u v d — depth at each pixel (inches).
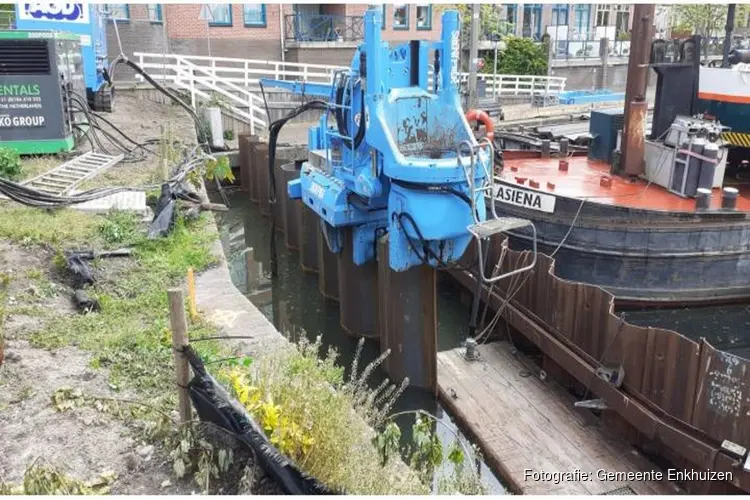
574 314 320.2
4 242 324.5
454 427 307.3
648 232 382.9
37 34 459.8
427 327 333.7
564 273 416.8
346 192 380.2
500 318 388.5
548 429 293.9
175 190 412.2
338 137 391.2
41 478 153.6
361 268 403.5
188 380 178.9
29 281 287.3
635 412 272.5
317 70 1060.5
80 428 190.1
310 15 1082.7
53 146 484.1
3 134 472.4
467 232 325.4
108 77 704.4
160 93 824.3
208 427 175.0
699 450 244.7
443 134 356.2
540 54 1349.7
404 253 334.6
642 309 398.6
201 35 990.4
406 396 343.6
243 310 286.8
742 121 445.4
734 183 474.3
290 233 580.7
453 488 191.3
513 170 498.3
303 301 489.1
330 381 211.5
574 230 404.8
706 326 395.9
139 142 580.1
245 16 1021.8
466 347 357.1
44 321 255.0
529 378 339.0
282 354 206.4
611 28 1587.1
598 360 304.0
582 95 1189.7
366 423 193.0
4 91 464.4
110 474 170.9
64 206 383.2
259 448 159.5
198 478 164.9
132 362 228.8
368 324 413.7
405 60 356.5
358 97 363.6
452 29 350.3
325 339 427.5
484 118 383.6
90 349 236.2
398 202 328.2
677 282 390.3
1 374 213.8
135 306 278.1
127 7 924.0
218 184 637.3
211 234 378.0
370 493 165.5
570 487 254.5
